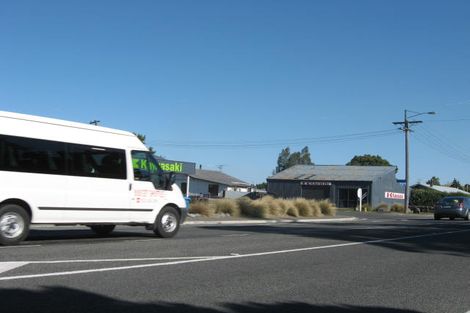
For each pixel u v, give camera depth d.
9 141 11.86
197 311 6.71
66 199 12.73
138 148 14.41
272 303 7.31
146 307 6.77
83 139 13.19
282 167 122.00
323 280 9.10
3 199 11.69
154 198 14.60
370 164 106.00
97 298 7.11
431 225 26.48
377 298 7.88
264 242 14.57
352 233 18.95
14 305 6.57
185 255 11.26
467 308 7.40
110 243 12.97
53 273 8.57
